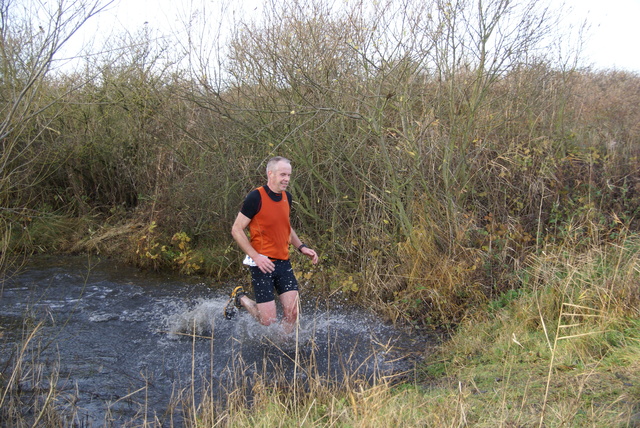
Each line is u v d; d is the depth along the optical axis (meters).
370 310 5.67
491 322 4.82
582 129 7.50
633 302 4.19
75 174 8.98
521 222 6.19
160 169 8.02
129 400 3.75
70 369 4.21
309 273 6.28
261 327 4.99
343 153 6.31
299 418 3.23
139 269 7.27
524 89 7.06
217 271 7.07
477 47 6.11
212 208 7.47
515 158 6.49
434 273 5.64
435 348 4.66
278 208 4.43
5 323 5.15
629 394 3.10
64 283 6.54
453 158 6.36
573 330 4.10
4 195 7.59
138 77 8.02
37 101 6.71
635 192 6.44
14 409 3.31
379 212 6.42
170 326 5.20
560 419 2.85
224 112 6.96
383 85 6.28
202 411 3.56
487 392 3.43
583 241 5.45
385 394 3.46
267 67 6.58
